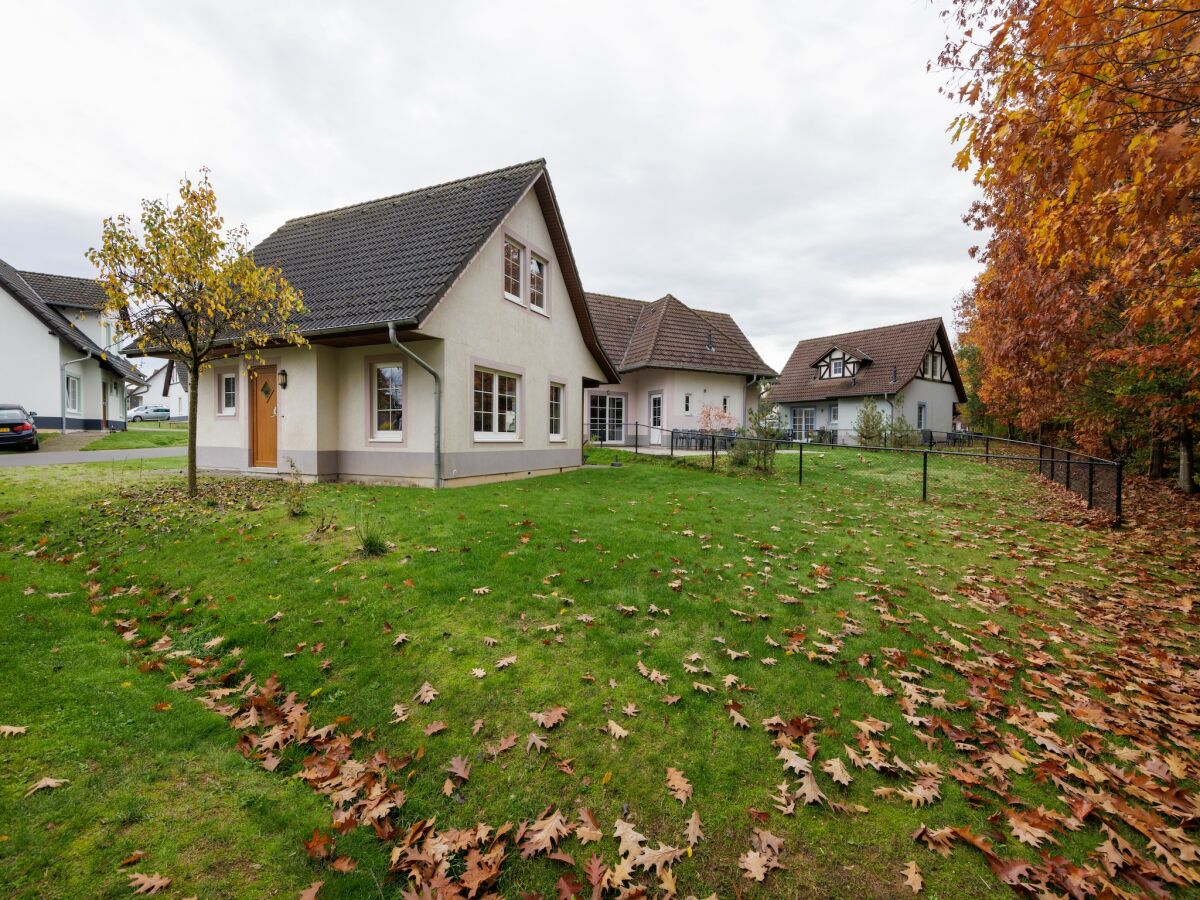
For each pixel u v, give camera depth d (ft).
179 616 15.37
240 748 10.07
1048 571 20.56
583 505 27.89
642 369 74.38
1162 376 30.76
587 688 11.68
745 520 25.93
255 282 27.07
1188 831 8.39
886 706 11.32
